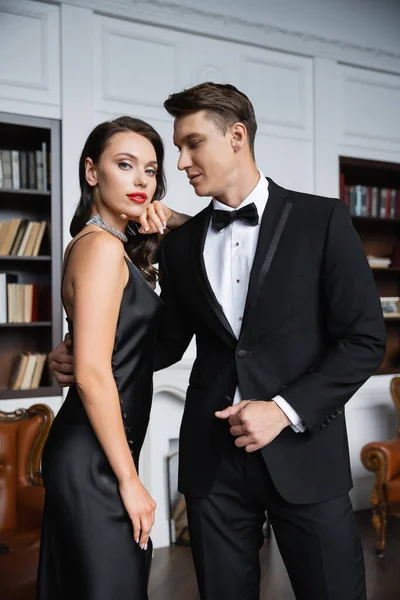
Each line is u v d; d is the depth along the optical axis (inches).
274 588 147.2
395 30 222.8
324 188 211.3
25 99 171.2
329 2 210.5
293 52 205.8
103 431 66.2
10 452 142.2
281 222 76.1
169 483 185.8
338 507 74.0
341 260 72.1
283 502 74.3
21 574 105.4
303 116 209.8
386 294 241.3
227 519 76.7
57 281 175.9
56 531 69.0
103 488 67.9
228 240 78.0
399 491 167.8
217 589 76.6
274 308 73.7
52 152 174.9
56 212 175.6
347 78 217.3
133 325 72.0
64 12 173.6
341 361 70.4
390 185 246.2
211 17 190.4
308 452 73.7
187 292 79.4
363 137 219.8
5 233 178.1
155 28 185.9
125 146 74.0
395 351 238.8
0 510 136.7
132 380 72.1
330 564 73.2
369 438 216.7
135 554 68.7
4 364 186.9
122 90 182.1
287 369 73.4
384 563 162.2
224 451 75.8
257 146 202.2
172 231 84.9
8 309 178.5
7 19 169.9
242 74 199.0
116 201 74.4
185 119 74.2
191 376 81.9
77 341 66.3
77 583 66.9
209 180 75.2
